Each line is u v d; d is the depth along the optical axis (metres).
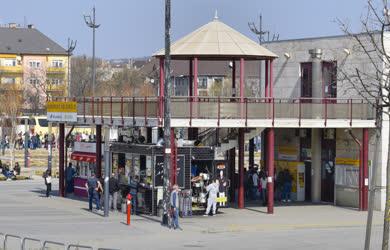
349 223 38.69
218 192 42.19
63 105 47.94
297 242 32.94
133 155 42.09
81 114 46.66
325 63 48.28
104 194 40.62
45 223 37.25
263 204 45.47
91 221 38.25
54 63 143.00
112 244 31.41
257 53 42.16
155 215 40.31
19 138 99.94
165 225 36.94
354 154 44.75
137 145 41.25
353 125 42.66
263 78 54.41
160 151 39.91
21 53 141.25
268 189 41.78
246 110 40.50
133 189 41.66
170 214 36.53
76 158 50.16
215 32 42.91
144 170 41.28
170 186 37.50
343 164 45.50
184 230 35.78
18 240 30.86
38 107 125.56
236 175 48.38
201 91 110.88
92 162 48.53
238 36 43.03
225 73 124.88
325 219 39.84
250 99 40.88
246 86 92.31
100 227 36.19
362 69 43.91
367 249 21.89
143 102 40.44
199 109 39.50
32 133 104.81
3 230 34.53
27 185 58.12
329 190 47.16
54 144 95.38
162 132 42.84
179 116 39.16
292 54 50.91
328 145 47.09
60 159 49.97
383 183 43.47
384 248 20.59
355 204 44.72
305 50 49.91
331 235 35.28
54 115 48.91
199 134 45.53
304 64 50.12
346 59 46.03
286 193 47.62
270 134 41.41
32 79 137.12
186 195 40.03
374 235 35.50
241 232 36.06
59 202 46.47
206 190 40.75
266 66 43.88
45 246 26.27
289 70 51.22
